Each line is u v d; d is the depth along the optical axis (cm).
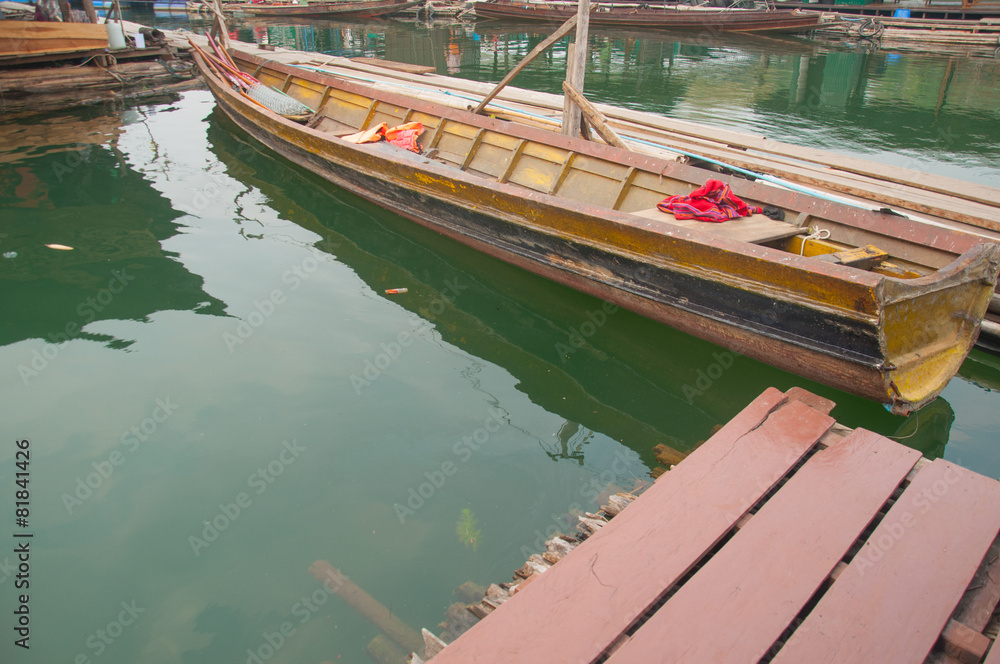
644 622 236
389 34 2338
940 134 1116
